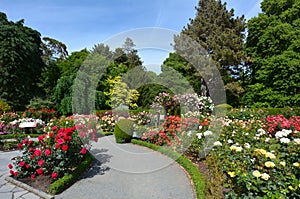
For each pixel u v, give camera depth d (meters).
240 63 13.12
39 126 8.35
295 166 2.38
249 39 13.73
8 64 13.81
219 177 2.44
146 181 3.54
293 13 12.01
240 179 2.26
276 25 12.22
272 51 12.20
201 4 14.45
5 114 8.69
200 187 2.83
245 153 2.72
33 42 16.11
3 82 13.65
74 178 3.52
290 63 11.02
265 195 2.19
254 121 5.43
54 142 3.54
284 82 11.34
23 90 14.52
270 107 11.53
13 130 7.66
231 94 12.62
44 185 3.14
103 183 3.45
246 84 14.16
